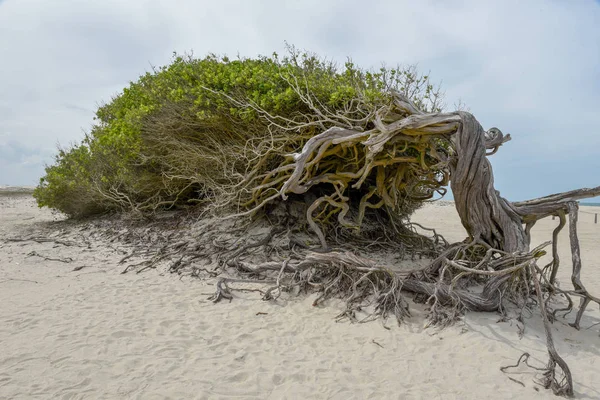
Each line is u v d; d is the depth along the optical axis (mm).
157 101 12148
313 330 7031
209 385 5125
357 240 12164
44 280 9812
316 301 8227
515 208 8734
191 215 15766
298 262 9734
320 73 10977
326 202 12164
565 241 19516
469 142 8055
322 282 8875
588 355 6316
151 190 16359
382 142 8117
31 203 35562
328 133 8664
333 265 8664
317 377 5438
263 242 11266
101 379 5176
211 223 13172
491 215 8523
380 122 8289
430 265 8812
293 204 12617
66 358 5691
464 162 8125
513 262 7793
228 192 11672
